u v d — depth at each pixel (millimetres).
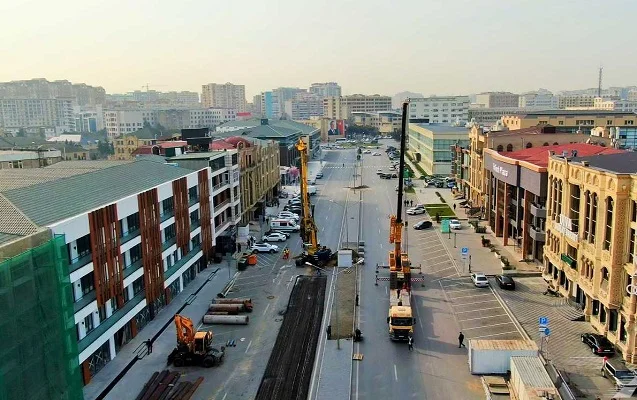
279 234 100250
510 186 90875
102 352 52219
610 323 54438
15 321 35562
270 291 73438
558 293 68688
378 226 111125
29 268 37031
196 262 80250
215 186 91125
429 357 53375
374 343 56812
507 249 90000
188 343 52312
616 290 52656
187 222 75625
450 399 45594
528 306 65375
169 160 87500
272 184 139375
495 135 110625
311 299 70062
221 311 65062
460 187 142375
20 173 65875
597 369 49688
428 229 107375
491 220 104688
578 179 61688
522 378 42688
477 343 50250
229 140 121625
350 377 49688
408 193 148625
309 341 57656
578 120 159875
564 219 66125
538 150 94875
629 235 51344
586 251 59656
